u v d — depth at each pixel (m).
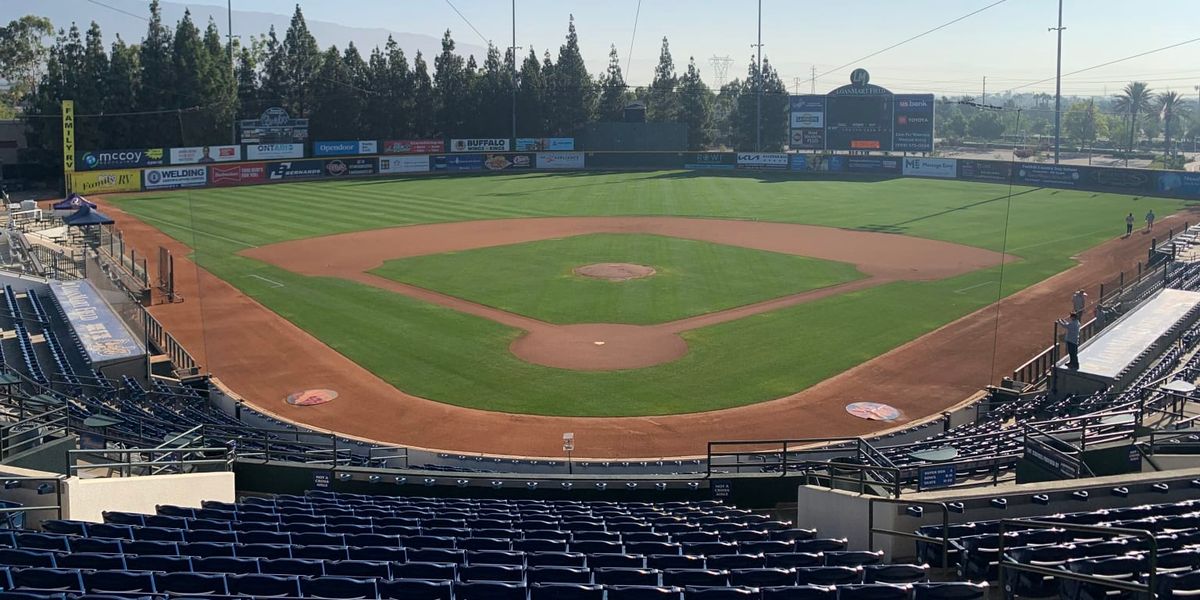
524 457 28.25
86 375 32.97
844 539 16.27
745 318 43.88
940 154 140.25
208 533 16.08
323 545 15.81
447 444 29.41
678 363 37.12
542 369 36.44
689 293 48.81
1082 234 67.31
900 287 50.53
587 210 80.00
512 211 79.38
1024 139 185.38
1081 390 31.70
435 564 14.23
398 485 22.67
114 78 103.00
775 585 13.77
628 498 22.09
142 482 19.47
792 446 28.66
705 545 15.77
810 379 35.28
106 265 54.59
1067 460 19.70
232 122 109.44
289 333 41.81
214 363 37.75
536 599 13.05
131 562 14.12
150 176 93.56
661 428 30.53
